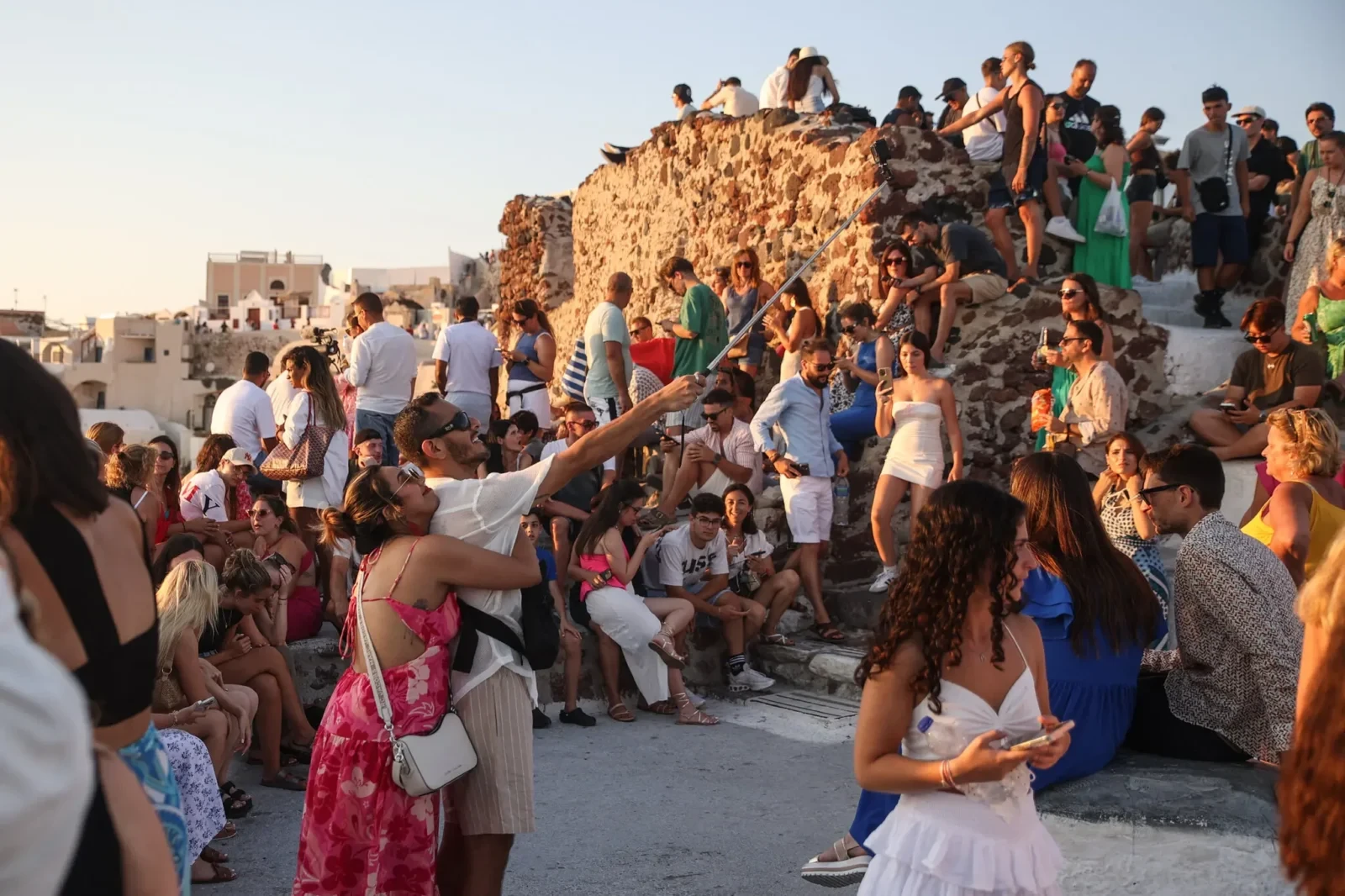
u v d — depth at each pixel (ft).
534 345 35.88
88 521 7.77
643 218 46.60
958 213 33.50
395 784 12.44
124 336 171.32
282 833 18.93
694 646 28.17
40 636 7.32
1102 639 13.15
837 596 29.76
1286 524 16.66
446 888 14.02
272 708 21.36
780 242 37.04
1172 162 42.52
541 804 19.77
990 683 9.80
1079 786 13.03
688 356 35.04
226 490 28.40
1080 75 34.96
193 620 18.62
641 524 30.91
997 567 9.75
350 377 31.45
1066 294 28.19
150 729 8.38
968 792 9.57
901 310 31.19
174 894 6.27
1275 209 37.70
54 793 4.21
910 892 9.55
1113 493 20.62
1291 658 12.94
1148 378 32.04
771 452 28.76
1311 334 28.86
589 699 27.09
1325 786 7.54
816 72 40.06
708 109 45.06
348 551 25.16
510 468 30.35
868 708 9.98
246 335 177.37
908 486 31.30
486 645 13.16
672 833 18.25
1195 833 12.28
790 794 20.12
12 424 7.33
